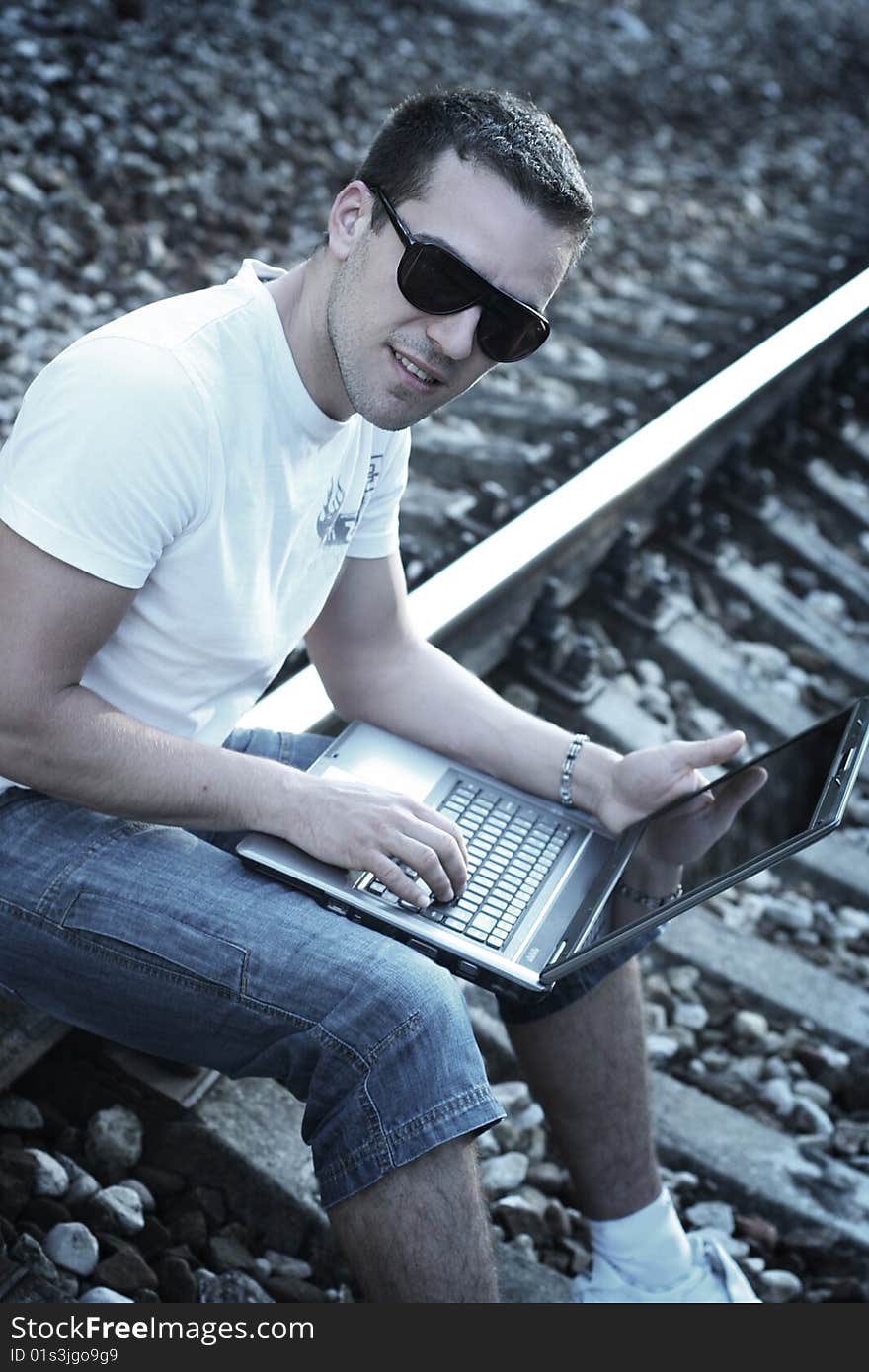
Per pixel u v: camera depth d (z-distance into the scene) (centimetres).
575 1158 183
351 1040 142
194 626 158
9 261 399
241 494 154
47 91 509
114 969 151
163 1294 171
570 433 377
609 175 636
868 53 1101
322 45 677
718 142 750
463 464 367
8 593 143
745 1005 262
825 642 377
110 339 146
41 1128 184
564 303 493
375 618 194
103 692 159
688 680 341
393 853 158
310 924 150
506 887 174
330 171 552
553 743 194
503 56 767
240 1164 187
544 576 318
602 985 178
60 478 141
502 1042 228
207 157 518
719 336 493
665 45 916
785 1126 239
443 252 147
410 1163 140
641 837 186
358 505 178
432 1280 140
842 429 479
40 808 159
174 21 628
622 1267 184
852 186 746
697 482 379
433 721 196
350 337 154
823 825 162
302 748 197
